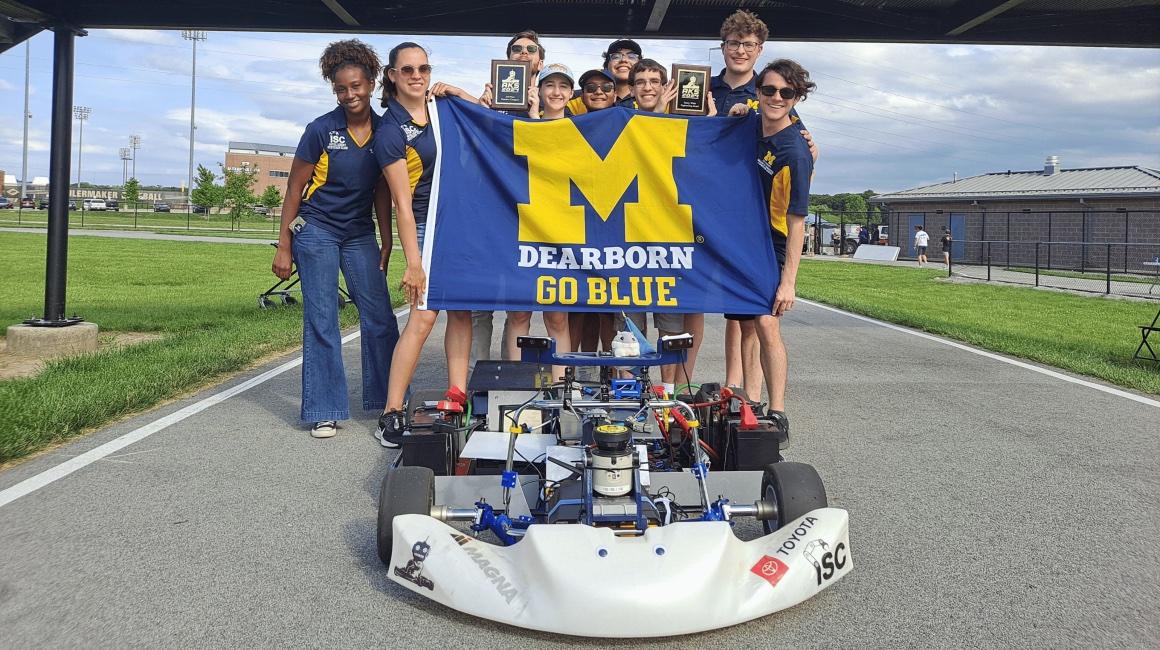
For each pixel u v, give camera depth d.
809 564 3.63
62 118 9.89
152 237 45.38
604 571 3.32
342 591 3.89
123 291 18.81
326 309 6.68
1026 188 38.25
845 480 5.71
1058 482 5.71
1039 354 11.27
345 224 6.76
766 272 6.09
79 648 3.33
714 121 6.12
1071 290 24.22
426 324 6.34
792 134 6.05
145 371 8.32
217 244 40.28
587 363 4.60
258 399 7.96
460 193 6.11
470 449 4.70
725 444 4.91
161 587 3.89
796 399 8.47
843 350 11.94
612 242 6.07
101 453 6.07
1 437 5.86
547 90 6.94
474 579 3.53
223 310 14.55
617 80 7.92
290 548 4.39
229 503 5.06
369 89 6.47
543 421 5.03
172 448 6.24
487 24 9.91
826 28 10.16
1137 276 30.59
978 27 10.26
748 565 3.58
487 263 6.10
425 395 5.85
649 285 6.07
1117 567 4.25
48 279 10.13
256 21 9.77
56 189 10.00
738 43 7.25
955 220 40.53
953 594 3.92
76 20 9.72
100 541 4.43
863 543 4.55
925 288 24.67
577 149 6.07
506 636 3.47
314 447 6.35
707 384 5.45
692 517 4.38
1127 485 5.65
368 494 5.27
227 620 3.59
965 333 13.39
